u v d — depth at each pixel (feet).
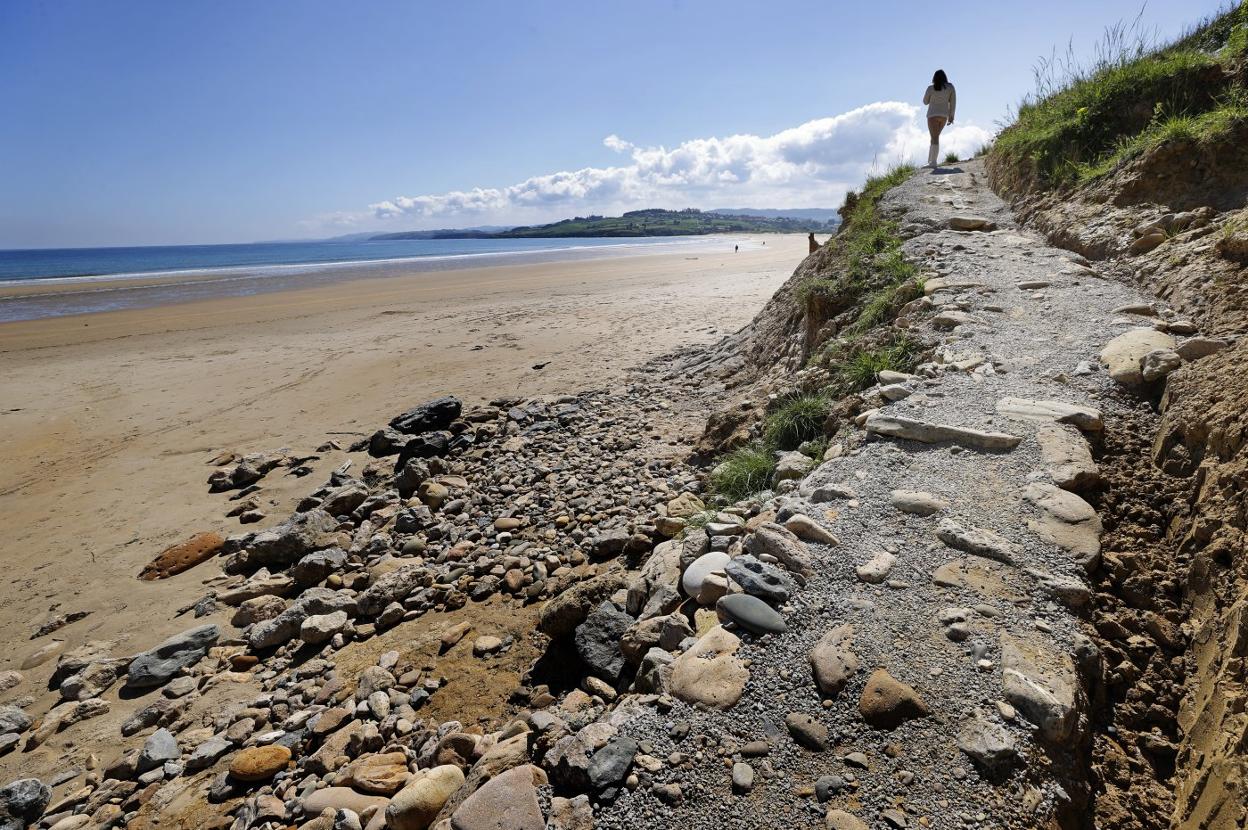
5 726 15.52
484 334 58.59
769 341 35.65
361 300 85.92
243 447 34.40
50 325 69.67
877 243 31.94
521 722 11.05
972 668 8.55
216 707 15.51
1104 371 15.51
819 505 12.82
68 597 21.47
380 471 29.68
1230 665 7.84
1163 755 7.96
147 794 12.85
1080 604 9.53
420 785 9.91
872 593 10.21
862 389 19.84
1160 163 23.86
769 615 10.12
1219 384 12.14
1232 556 9.18
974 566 10.42
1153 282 19.72
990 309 20.38
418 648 16.20
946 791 7.18
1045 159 31.42
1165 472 12.12
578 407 36.01
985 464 13.08
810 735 8.07
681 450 27.45
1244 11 29.07
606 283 99.09
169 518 27.02
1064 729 7.59
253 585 21.02
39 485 30.35
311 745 13.34
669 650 11.08
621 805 7.70
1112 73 30.83
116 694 16.69
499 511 24.45
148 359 52.95
